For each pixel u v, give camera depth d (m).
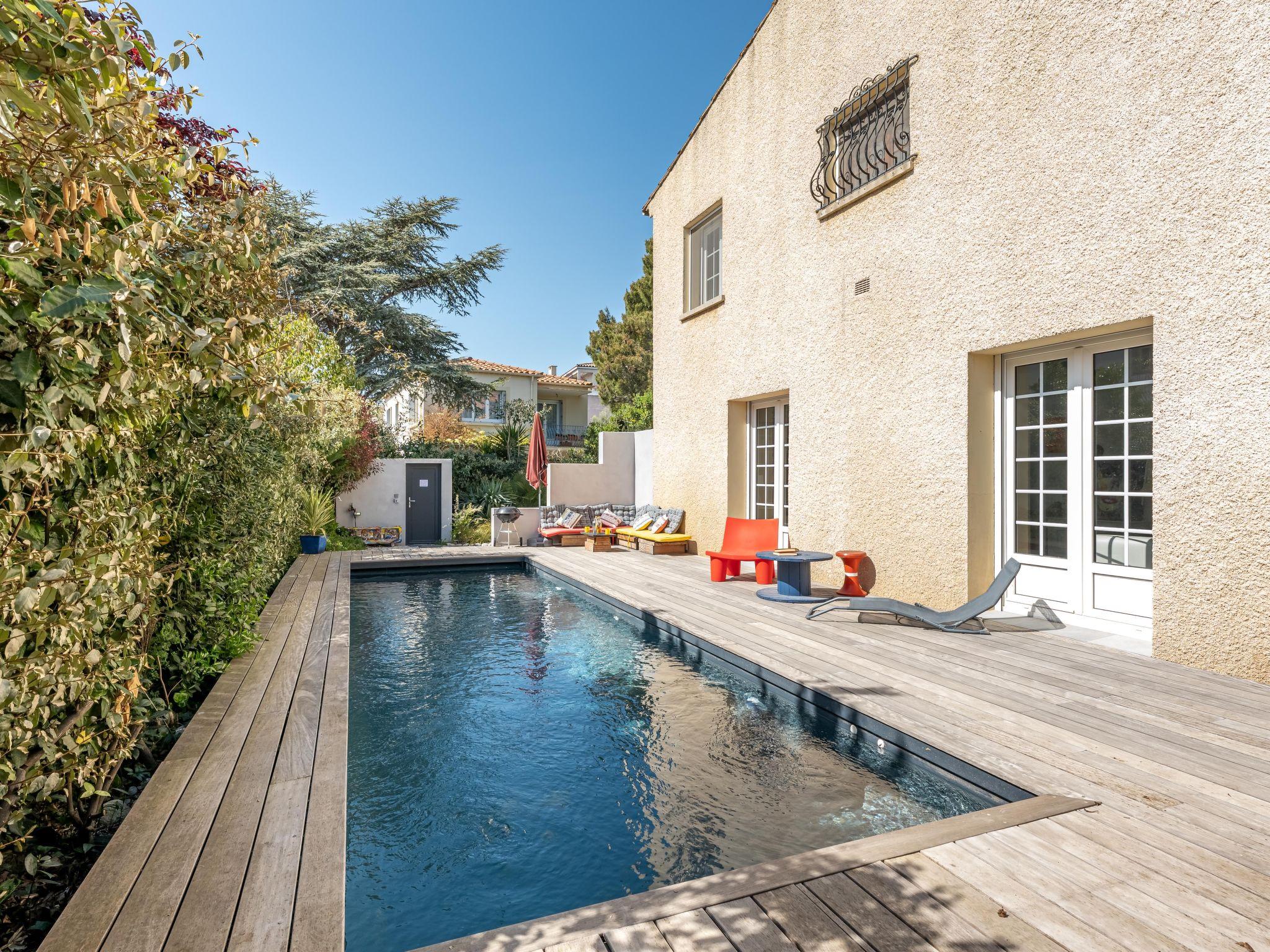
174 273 2.63
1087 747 3.17
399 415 25.25
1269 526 4.07
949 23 6.19
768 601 6.99
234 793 2.84
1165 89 4.56
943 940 1.89
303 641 5.49
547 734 4.15
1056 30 5.26
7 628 1.64
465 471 16.91
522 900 2.56
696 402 10.76
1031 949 1.85
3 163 1.54
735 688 4.97
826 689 4.05
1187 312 4.45
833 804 3.24
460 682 5.13
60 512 2.02
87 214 2.07
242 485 4.92
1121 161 4.83
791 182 8.45
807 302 8.16
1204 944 1.86
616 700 4.73
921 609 5.50
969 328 6.02
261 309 3.15
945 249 6.26
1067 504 5.61
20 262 1.55
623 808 3.24
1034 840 2.41
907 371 6.71
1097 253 4.98
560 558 10.55
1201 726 3.42
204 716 3.75
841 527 7.61
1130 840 2.40
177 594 3.93
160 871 2.25
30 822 2.48
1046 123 5.34
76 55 1.61
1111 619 5.31
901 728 3.47
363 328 8.09
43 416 1.72
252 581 5.49
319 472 11.74
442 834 3.03
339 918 2.01
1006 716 3.58
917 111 6.54
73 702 2.24
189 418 3.50
